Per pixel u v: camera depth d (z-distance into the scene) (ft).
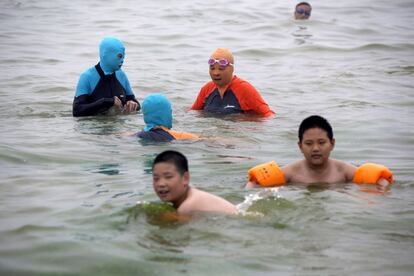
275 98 51.31
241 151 37.27
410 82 56.75
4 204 28.35
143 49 69.67
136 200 28.37
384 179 31.09
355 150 37.60
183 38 75.20
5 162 34.40
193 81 56.85
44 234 25.12
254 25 82.99
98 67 46.32
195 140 39.11
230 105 46.34
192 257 23.27
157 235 24.94
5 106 47.50
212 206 26.73
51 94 51.52
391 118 44.57
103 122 43.52
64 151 36.55
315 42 73.97
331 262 23.02
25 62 62.69
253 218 26.32
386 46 71.97
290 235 25.04
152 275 22.16
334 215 26.94
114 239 24.61
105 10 91.81
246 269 22.53
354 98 50.93
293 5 96.89
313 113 46.32
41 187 30.63
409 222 26.32
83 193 29.68
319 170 31.45
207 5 96.22
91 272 22.38
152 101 39.19
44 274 22.21
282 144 38.91
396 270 22.47
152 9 92.79
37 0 97.91
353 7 95.40
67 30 78.54
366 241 24.63
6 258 23.26
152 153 36.40
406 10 93.76
